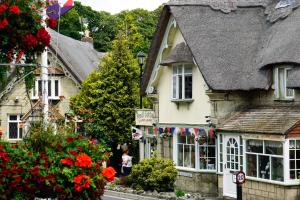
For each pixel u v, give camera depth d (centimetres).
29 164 795
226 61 2698
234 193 2500
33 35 939
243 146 2444
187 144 2866
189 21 2831
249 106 2675
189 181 2827
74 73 4234
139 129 3334
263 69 2589
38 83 4078
